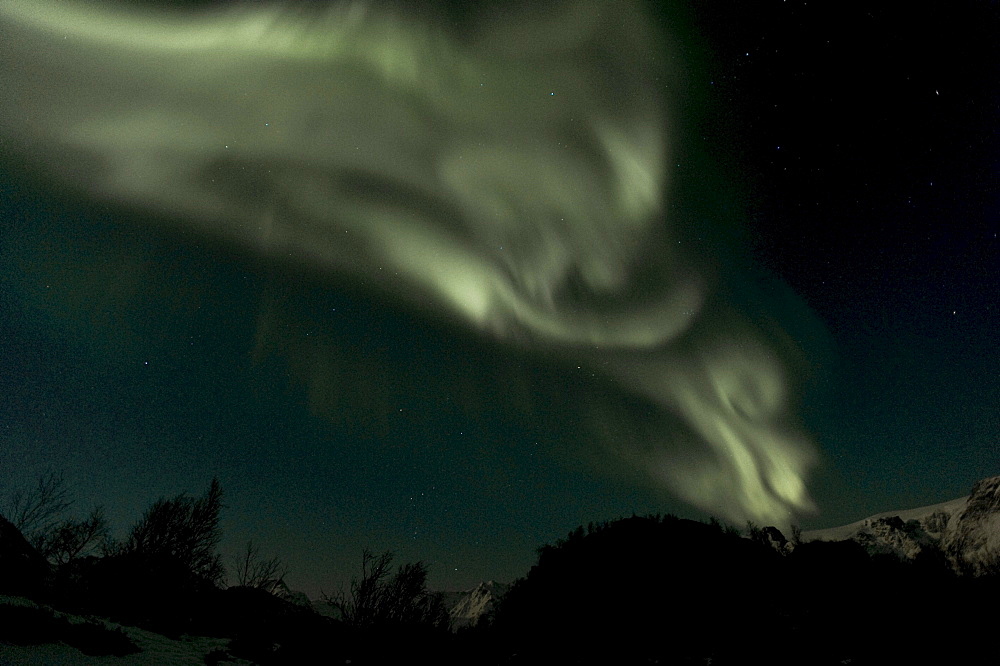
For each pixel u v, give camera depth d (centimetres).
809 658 927
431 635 1284
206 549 1714
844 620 1040
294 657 1230
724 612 1111
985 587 1107
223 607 1644
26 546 1257
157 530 1606
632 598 1189
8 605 823
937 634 969
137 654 919
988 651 901
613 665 972
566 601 1242
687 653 979
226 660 1126
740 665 912
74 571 1364
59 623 854
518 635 1204
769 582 1238
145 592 1416
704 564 1295
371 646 1255
